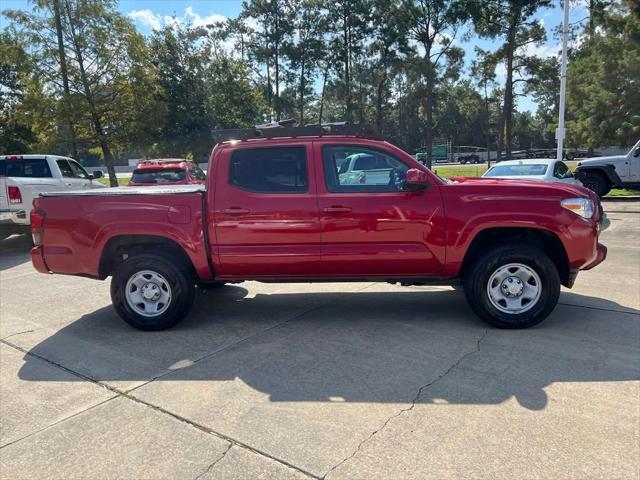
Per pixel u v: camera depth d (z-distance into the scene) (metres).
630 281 6.52
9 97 30.81
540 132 90.25
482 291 4.76
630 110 30.11
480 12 31.12
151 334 5.01
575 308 5.43
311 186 4.83
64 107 20.72
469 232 4.70
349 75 47.56
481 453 2.81
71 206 5.02
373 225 4.76
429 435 3.02
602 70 30.84
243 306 5.92
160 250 5.13
